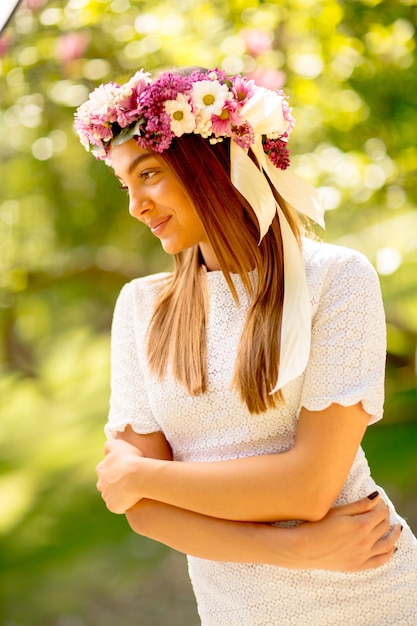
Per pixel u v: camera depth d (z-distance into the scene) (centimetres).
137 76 204
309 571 203
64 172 552
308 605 204
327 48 386
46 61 437
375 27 386
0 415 742
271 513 195
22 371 780
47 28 426
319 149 418
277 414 204
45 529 702
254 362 202
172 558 690
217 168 204
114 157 207
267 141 211
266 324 203
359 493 209
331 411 196
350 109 404
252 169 201
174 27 400
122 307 234
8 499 714
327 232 540
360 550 197
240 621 208
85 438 727
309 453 195
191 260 222
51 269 604
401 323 631
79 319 834
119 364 230
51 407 747
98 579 664
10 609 633
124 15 404
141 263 673
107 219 563
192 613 622
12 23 421
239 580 207
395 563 208
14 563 679
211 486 198
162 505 206
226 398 207
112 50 430
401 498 651
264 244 208
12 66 429
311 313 201
